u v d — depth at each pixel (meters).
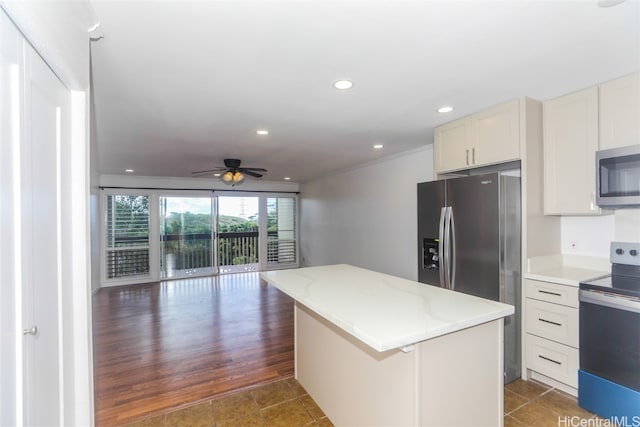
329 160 5.12
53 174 1.13
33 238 0.98
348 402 1.88
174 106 2.56
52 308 1.11
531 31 1.58
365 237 5.54
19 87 0.89
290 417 2.12
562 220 2.78
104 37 1.57
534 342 2.43
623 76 2.10
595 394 2.04
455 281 2.75
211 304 4.86
